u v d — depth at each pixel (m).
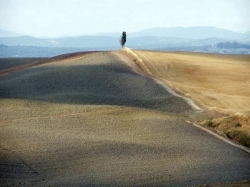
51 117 65.69
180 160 47.22
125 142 53.22
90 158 46.84
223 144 54.97
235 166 45.72
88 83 92.12
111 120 64.31
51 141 52.84
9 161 45.31
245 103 80.31
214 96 85.06
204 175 42.34
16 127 59.53
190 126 63.59
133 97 83.19
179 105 77.25
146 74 101.56
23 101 76.94
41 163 45.06
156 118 66.44
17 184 38.78
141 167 44.34
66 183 39.22
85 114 67.75
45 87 90.44
